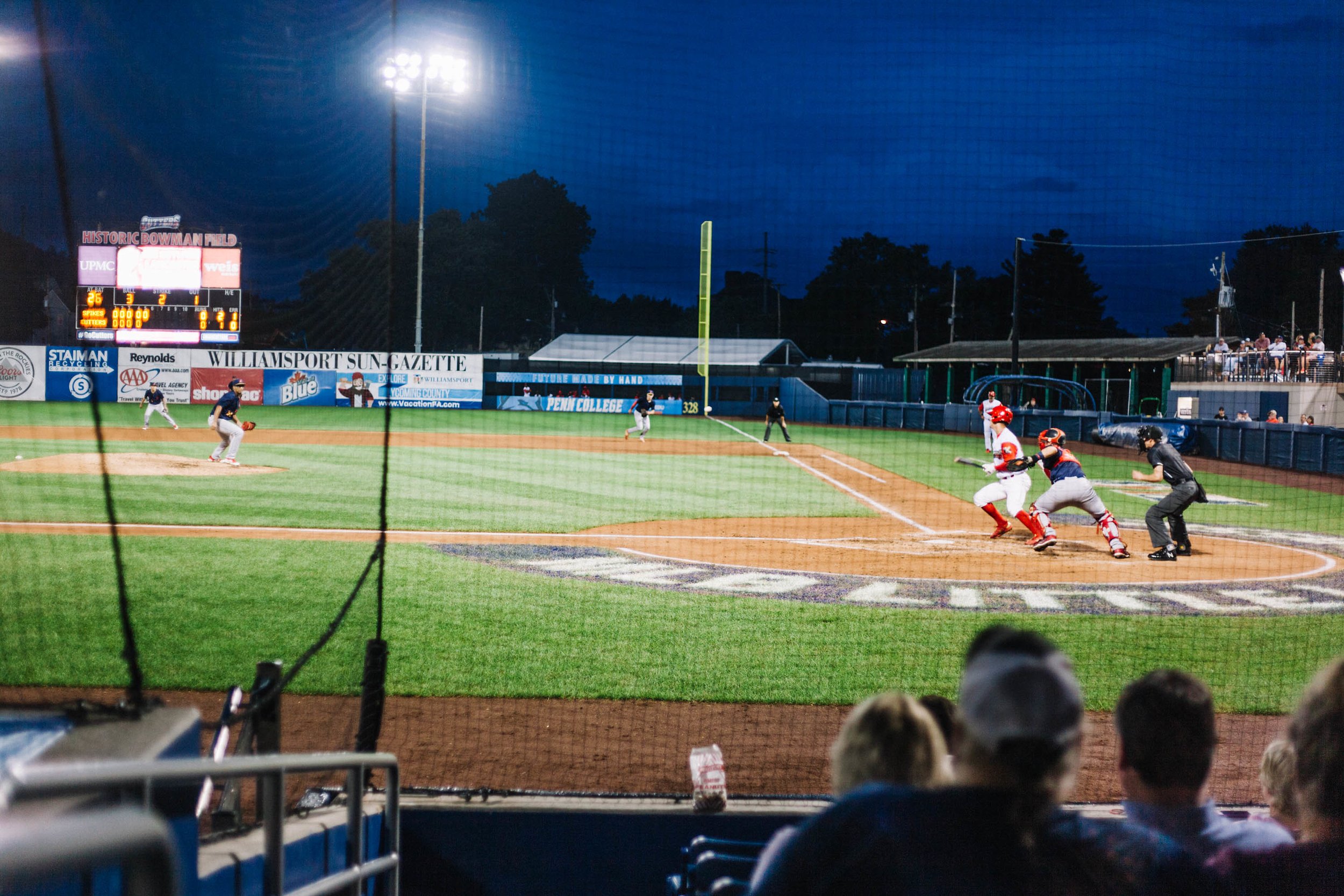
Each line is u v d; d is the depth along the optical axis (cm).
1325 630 891
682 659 764
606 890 445
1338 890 210
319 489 1688
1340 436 2297
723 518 1540
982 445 3067
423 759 559
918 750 223
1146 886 203
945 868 176
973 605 967
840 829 184
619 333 6438
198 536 1216
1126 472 2319
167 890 113
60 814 186
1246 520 1642
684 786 533
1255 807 473
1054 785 184
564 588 995
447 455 2395
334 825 364
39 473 1783
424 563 1093
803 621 888
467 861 446
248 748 386
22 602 857
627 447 2769
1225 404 3462
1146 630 883
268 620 826
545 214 6072
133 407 3681
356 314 5069
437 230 6084
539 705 657
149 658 710
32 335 3906
